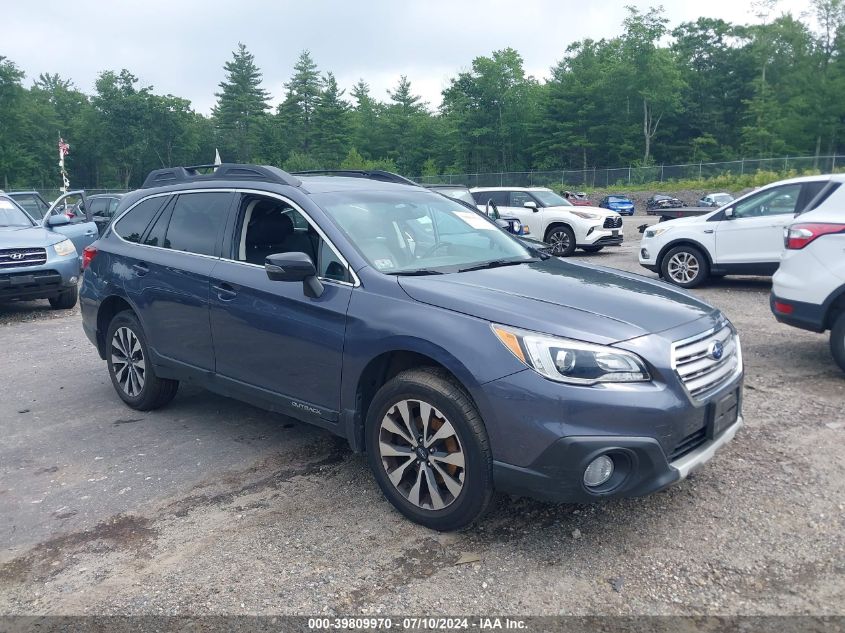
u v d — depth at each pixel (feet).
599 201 159.02
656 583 10.49
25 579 11.14
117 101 306.35
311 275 13.05
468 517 11.54
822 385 19.31
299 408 14.03
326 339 13.14
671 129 254.88
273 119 322.14
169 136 316.81
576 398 10.48
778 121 217.36
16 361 25.26
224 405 19.31
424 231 15.12
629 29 240.53
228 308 15.03
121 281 18.07
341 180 16.53
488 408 10.96
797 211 33.94
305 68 311.88
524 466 10.79
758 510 12.47
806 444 15.21
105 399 20.16
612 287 13.14
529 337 10.91
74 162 319.88
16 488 14.38
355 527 12.35
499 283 12.76
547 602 10.12
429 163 270.87
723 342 12.30
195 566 11.30
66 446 16.60
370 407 12.59
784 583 10.41
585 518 12.39
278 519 12.73
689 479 13.71
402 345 11.94
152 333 17.40
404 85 297.53
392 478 12.44
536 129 256.73
